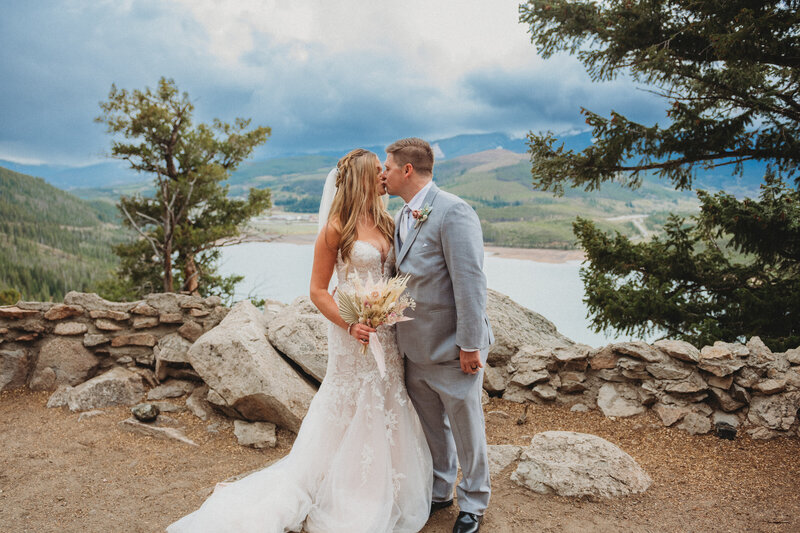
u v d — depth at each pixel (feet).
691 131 26.32
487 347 8.57
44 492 10.43
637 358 14.19
